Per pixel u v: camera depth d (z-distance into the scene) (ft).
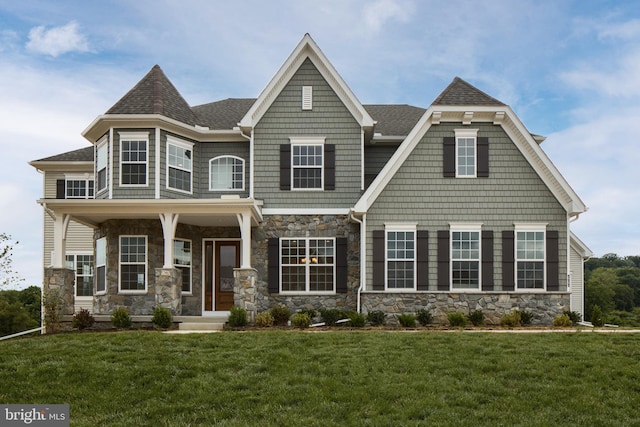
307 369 36.63
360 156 64.49
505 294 59.31
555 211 60.54
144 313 60.80
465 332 48.16
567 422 29.25
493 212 60.49
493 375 35.78
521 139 60.70
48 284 56.24
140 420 29.53
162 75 67.92
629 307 160.76
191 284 64.75
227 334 46.29
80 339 45.01
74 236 76.89
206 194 66.23
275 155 64.59
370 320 56.49
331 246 63.82
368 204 59.82
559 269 59.98
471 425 28.66
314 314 59.21
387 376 35.29
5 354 40.55
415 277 59.72
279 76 64.23
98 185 64.69
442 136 61.16
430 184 60.59
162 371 36.22
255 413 30.17
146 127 61.77
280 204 64.13
